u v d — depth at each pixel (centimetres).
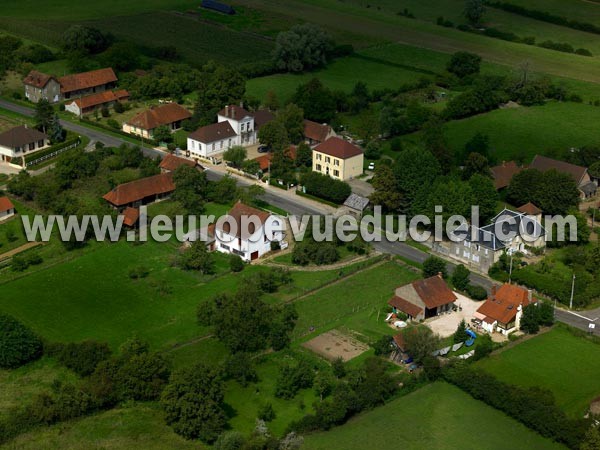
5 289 19650
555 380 16825
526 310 18550
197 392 15088
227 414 15750
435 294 18975
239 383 16638
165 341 17838
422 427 15475
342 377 16712
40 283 19950
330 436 15212
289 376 16212
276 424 15462
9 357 16662
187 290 19812
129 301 19312
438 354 17500
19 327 17038
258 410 15875
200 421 14938
